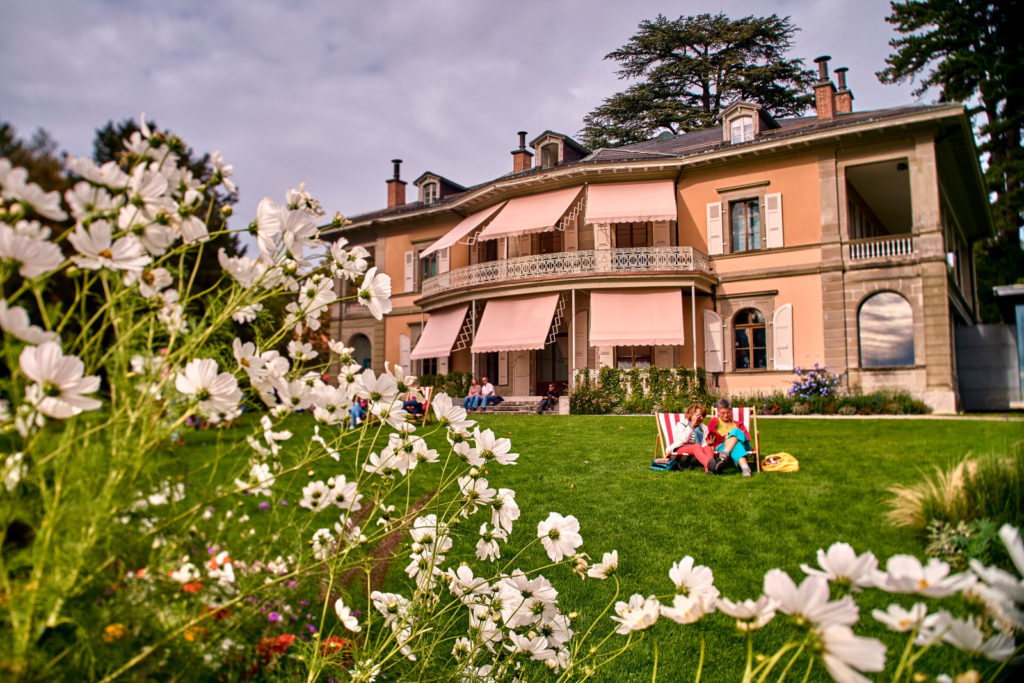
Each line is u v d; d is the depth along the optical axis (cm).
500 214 2461
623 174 2309
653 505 759
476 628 253
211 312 186
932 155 1917
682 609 151
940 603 451
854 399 1838
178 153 180
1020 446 603
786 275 2103
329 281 215
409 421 233
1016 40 2664
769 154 2147
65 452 150
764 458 954
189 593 169
